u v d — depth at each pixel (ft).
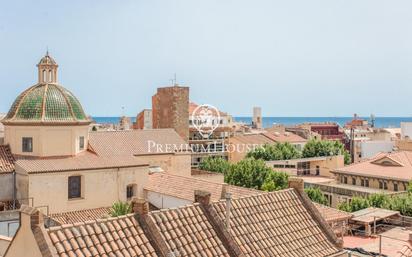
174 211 76.02
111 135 200.34
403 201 188.14
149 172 181.68
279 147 374.02
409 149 361.71
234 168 250.16
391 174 257.96
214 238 75.05
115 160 170.50
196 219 76.84
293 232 84.79
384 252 123.13
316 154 377.30
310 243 84.28
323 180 314.96
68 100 170.30
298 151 384.06
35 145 162.81
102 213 159.33
